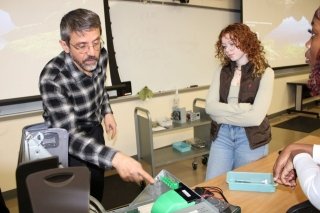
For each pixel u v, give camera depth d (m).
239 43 1.57
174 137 3.72
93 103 1.43
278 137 4.15
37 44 2.48
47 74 1.22
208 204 0.85
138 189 2.72
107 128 1.77
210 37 3.89
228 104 1.66
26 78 2.47
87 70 1.25
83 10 1.13
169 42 3.48
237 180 1.17
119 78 3.06
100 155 1.03
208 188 1.13
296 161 0.81
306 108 5.84
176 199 0.84
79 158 1.09
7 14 2.31
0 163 2.50
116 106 3.15
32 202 0.65
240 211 0.91
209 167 1.74
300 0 5.18
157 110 3.52
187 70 3.72
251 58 1.63
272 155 1.45
